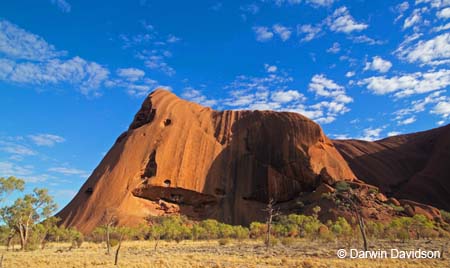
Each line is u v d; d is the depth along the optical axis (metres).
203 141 103.38
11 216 47.00
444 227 66.44
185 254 34.44
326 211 72.25
